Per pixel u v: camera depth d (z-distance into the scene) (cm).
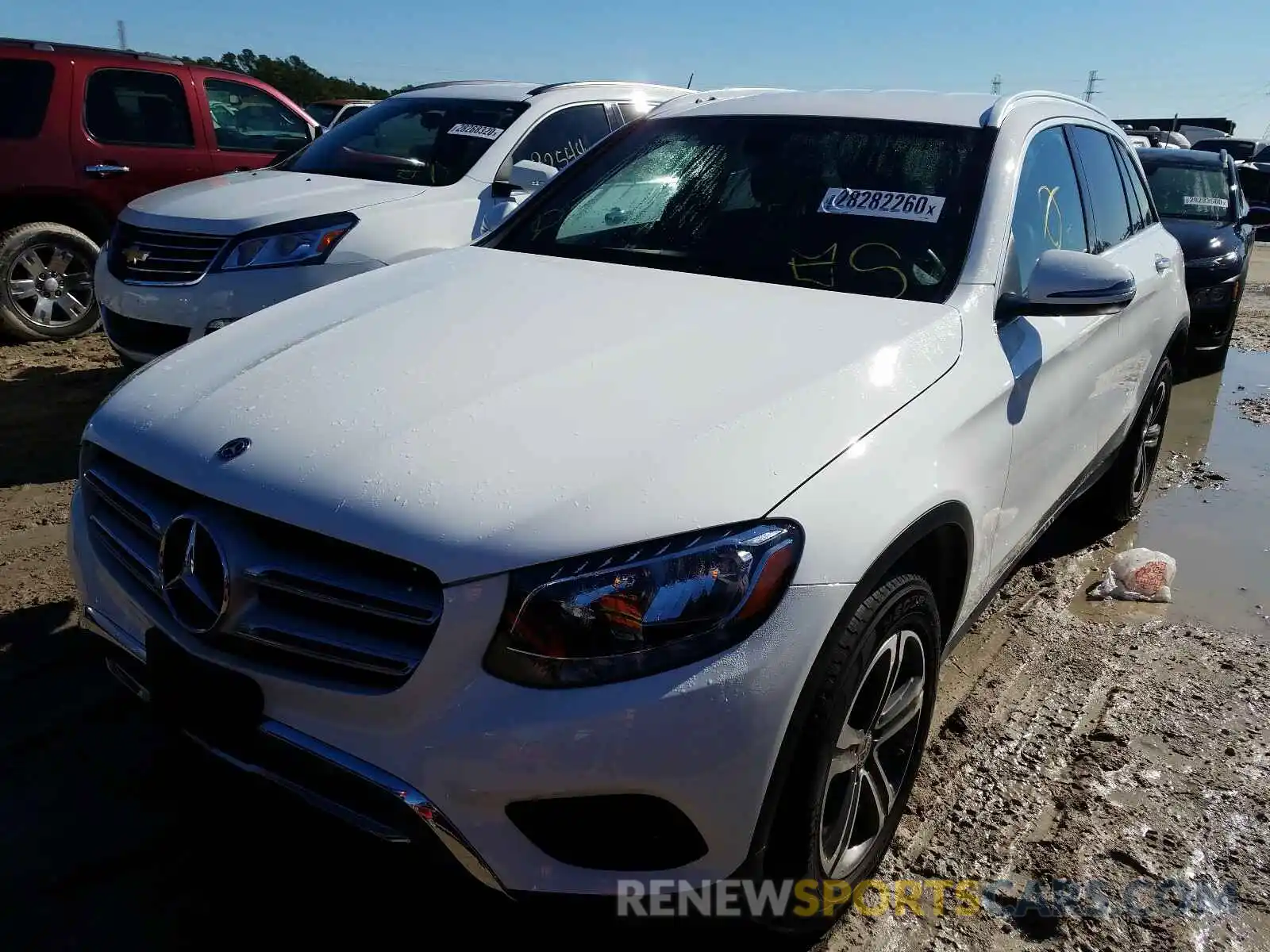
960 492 230
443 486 182
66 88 697
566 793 171
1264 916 239
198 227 498
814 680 185
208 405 218
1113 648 365
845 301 265
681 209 322
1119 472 446
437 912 229
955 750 298
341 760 180
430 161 581
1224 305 740
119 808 254
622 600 172
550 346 233
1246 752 303
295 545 187
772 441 197
